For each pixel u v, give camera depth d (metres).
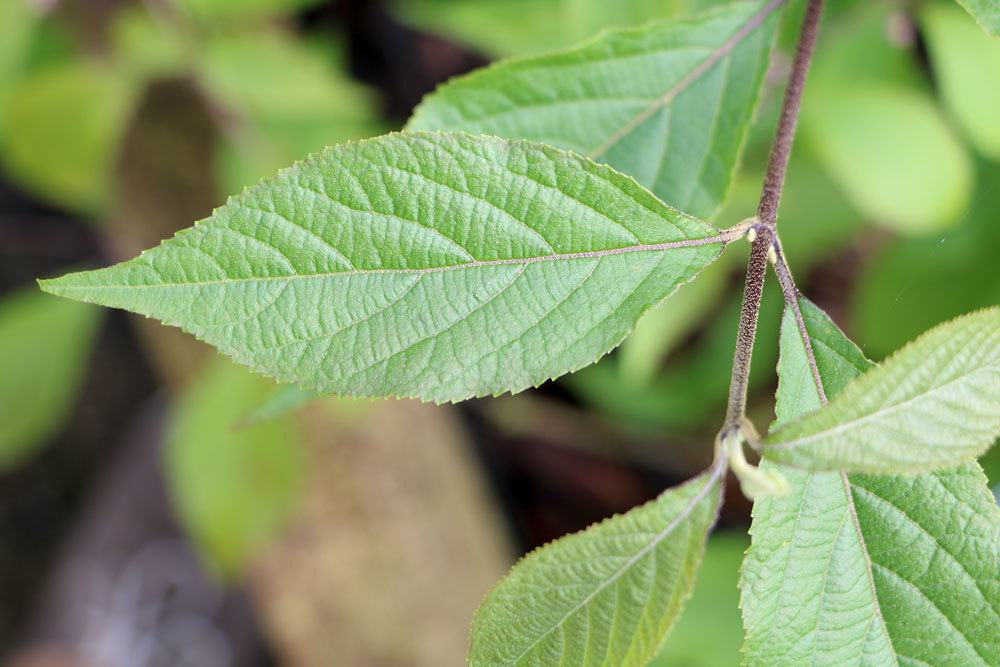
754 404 0.95
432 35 1.07
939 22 0.59
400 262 0.42
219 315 0.41
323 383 0.41
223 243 0.41
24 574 1.16
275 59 0.76
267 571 0.92
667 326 0.68
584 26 0.51
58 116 0.79
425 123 0.47
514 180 0.42
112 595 1.12
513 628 0.42
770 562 0.43
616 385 1.00
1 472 1.18
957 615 0.42
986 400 0.40
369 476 0.90
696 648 0.77
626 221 0.42
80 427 1.20
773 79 0.58
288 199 0.41
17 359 0.93
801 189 0.75
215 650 1.10
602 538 0.42
